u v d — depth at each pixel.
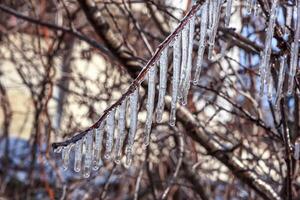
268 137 4.53
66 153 2.49
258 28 4.60
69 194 6.29
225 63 5.36
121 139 2.44
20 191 7.57
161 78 2.32
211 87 4.54
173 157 5.74
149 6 4.93
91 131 2.46
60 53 7.69
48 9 7.49
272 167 4.71
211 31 2.24
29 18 5.50
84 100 8.03
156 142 5.43
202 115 5.59
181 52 2.25
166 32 4.75
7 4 7.40
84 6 4.59
